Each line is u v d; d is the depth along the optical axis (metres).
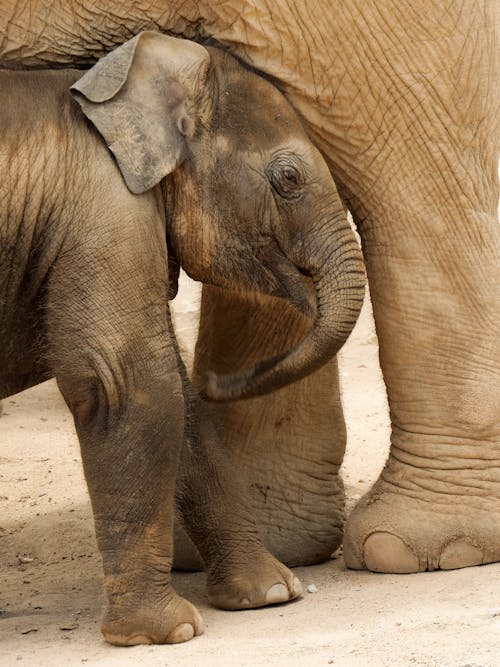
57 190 10.10
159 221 10.30
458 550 11.29
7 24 10.86
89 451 10.21
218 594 10.73
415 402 11.52
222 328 12.26
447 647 9.16
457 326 11.37
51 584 12.19
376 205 11.32
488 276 11.38
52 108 10.23
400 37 10.95
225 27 10.86
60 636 10.42
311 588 11.09
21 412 18.89
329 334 10.62
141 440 10.12
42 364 10.55
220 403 11.32
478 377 11.40
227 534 10.79
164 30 10.95
